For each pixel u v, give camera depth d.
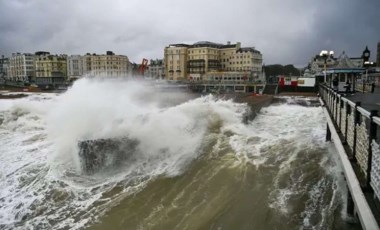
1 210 8.55
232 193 8.30
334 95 9.30
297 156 9.92
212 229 6.93
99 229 7.45
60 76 121.19
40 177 10.36
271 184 8.42
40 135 14.73
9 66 145.12
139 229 7.27
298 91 41.34
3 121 17.02
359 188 4.38
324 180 8.19
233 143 11.54
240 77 89.88
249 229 6.78
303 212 7.02
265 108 21.53
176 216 7.61
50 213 8.30
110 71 126.88
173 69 112.12
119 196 8.85
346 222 6.44
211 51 108.88
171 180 9.48
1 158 12.04
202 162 10.33
